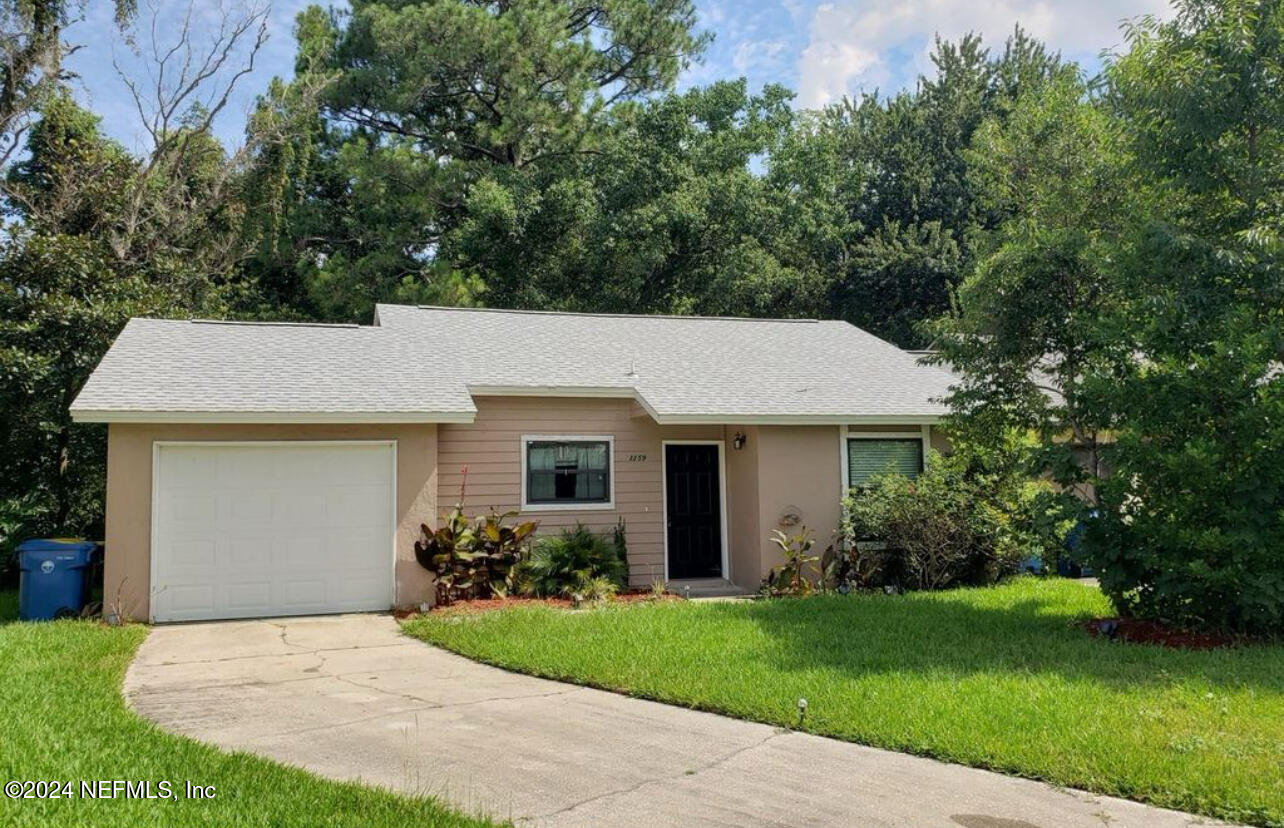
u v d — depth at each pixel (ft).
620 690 23.44
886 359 53.06
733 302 94.63
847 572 42.47
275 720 20.71
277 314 86.43
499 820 14.52
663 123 92.79
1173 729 18.88
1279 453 26.63
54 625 31.94
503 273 91.15
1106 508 29.84
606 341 51.37
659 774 17.02
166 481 35.12
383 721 20.63
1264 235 29.96
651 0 102.22
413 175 88.28
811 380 47.42
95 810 14.14
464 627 31.35
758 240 97.09
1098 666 24.49
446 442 41.91
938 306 102.73
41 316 45.93
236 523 35.76
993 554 41.83
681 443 45.98
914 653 26.37
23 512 44.70
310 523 36.55
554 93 94.89
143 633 31.73
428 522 37.68
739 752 18.42
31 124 74.08
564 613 34.22
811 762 17.79
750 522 43.60
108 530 34.24
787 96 100.12
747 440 44.19
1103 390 29.55
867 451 44.91
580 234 91.45
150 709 21.68
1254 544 26.35
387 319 50.96
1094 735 18.49
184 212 77.71
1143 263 31.09
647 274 91.15
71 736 18.03
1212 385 27.55
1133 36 34.65
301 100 87.56
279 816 14.14
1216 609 28.09
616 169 92.32
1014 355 34.78
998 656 25.99
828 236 100.22
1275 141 32.14
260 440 36.11
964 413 37.32
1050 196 47.14
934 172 110.01
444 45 89.51
